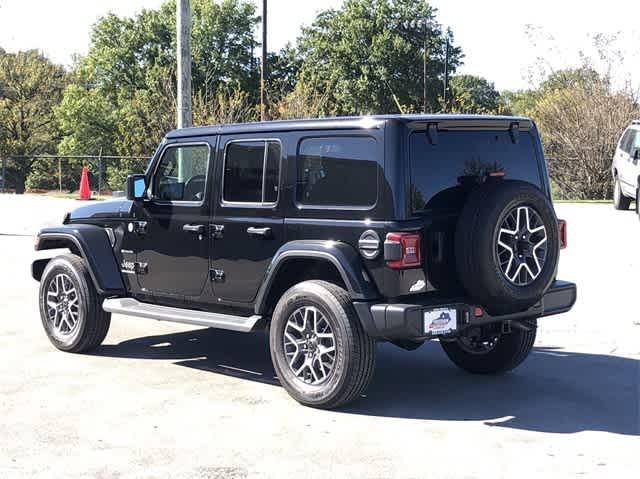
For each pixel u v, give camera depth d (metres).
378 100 67.38
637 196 19.25
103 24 68.75
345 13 68.94
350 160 6.06
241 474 4.86
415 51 68.31
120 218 7.75
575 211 21.59
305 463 5.03
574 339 8.22
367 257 5.88
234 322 6.68
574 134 31.91
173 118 32.03
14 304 10.50
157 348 8.22
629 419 5.84
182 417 5.96
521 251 5.89
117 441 5.45
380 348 8.25
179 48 14.16
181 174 7.30
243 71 68.06
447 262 5.98
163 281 7.45
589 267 12.29
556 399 6.34
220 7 66.94
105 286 7.68
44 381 6.95
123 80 68.44
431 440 5.43
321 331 6.13
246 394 6.56
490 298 5.80
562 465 4.96
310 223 6.23
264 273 6.58
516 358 6.88
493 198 5.74
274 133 6.55
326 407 6.10
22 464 5.04
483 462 5.02
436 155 5.99
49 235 8.02
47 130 70.06
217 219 6.92
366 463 5.02
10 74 66.31
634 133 20.84
